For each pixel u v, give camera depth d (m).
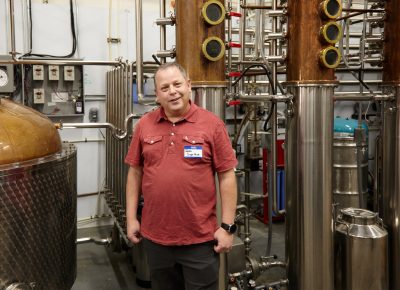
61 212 1.74
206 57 1.88
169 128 1.66
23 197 1.50
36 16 3.43
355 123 3.68
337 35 1.99
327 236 2.16
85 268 3.04
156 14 3.84
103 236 3.60
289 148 2.16
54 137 1.81
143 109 3.61
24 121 1.64
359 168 2.82
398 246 2.43
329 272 2.19
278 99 2.10
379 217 2.46
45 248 1.63
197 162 1.62
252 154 3.89
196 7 1.89
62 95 3.44
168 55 2.07
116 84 3.07
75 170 1.95
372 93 2.42
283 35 2.11
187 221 1.62
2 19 3.31
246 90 3.37
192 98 1.95
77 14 3.58
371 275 2.17
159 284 1.78
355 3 3.74
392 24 2.31
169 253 1.68
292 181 2.17
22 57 3.35
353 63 3.65
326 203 2.13
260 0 2.62
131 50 3.81
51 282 1.68
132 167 1.81
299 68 2.02
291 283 2.26
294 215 2.18
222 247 1.65
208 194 1.66
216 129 1.66
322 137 2.07
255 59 2.74
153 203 1.65
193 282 1.68
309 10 1.98
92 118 3.70
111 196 3.33
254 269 2.40
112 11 3.71
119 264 3.11
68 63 2.58
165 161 1.63
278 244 3.47
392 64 2.34
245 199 3.85
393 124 2.38
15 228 1.48
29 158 1.56
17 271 1.50
